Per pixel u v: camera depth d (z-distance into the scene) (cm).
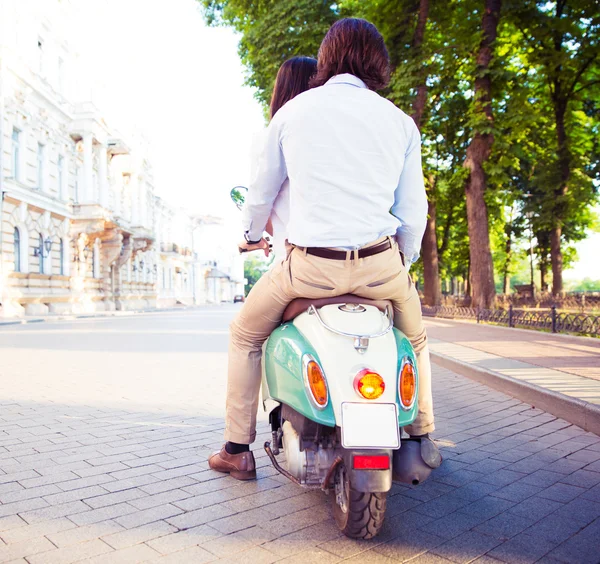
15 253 2552
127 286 4106
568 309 2380
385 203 224
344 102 225
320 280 222
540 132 2275
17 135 2564
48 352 999
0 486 298
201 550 222
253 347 287
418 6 1648
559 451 372
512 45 1919
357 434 200
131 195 4197
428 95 1822
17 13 2539
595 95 2186
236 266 10169
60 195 2991
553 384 534
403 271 233
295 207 227
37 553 219
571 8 1847
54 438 402
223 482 305
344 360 212
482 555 220
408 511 266
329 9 1595
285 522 251
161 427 437
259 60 1627
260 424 446
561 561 215
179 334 1443
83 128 3108
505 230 3378
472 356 773
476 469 333
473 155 1619
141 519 254
